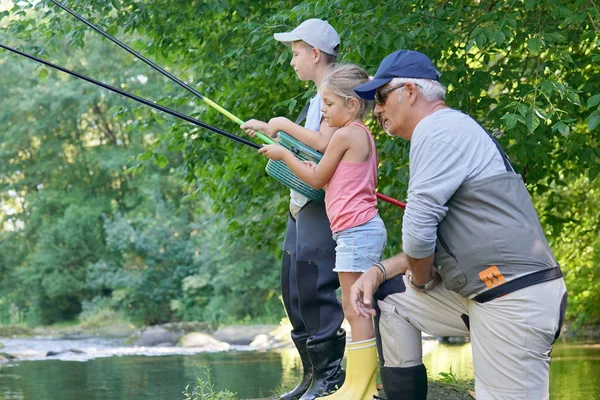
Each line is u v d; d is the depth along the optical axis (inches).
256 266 1079.0
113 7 406.3
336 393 178.9
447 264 150.5
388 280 167.6
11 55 402.3
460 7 304.0
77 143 1393.9
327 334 195.3
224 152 404.2
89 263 1275.8
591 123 243.3
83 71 1317.7
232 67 389.7
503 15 276.5
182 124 409.4
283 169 185.2
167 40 416.8
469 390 230.2
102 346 826.8
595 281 669.3
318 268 194.9
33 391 414.9
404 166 330.6
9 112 1360.7
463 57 311.1
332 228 178.7
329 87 177.2
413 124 154.4
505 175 147.6
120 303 1235.9
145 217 1267.2
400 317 165.6
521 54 341.4
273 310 1090.7
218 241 1067.9
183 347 799.1
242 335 874.1
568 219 407.2
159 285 1211.9
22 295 1349.7
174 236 1228.5
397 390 167.0
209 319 1136.2
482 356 151.3
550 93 259.3
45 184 1419.8
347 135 174.2
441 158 145.7
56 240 1314.0
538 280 145.7
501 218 146.1
